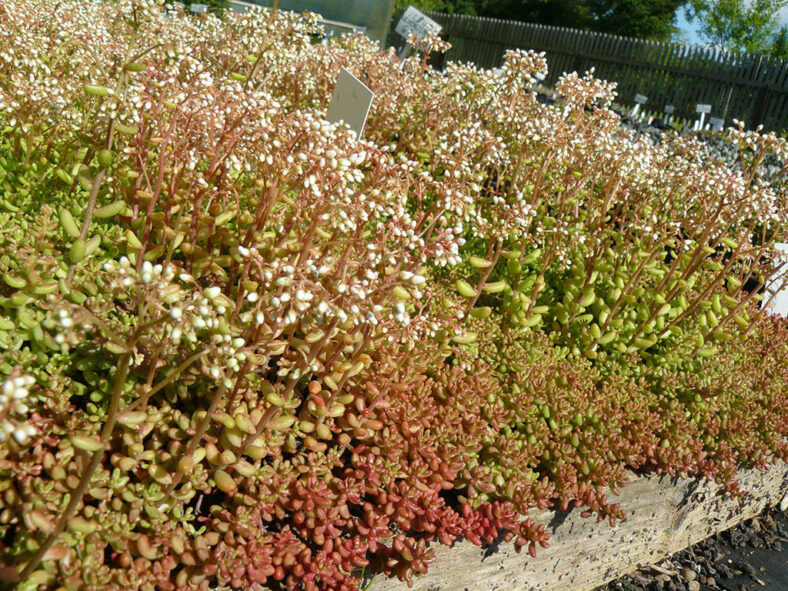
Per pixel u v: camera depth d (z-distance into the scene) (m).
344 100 3.45
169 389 2.46
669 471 3.62
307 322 2.19
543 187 4.19
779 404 4.33
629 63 17.69
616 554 3.79
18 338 2.36
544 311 3.76
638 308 4.20
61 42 3.38
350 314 2.27
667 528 4.05
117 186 2.92
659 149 4.52
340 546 2.43
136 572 2.00
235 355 2.03
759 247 4.12
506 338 3.57
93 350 2.39
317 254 2.54
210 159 3.02
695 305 4.20
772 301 5.16
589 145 4.18
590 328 3.91
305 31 4.28
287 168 2.51
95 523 2.00
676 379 4.02
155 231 2.99
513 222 3.33
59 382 2.27
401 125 5.33
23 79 2.83
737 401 4.16
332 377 2.53
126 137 2.98
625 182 4.46
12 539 2.11
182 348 2.49
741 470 4.38
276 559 2.28
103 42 3.32
